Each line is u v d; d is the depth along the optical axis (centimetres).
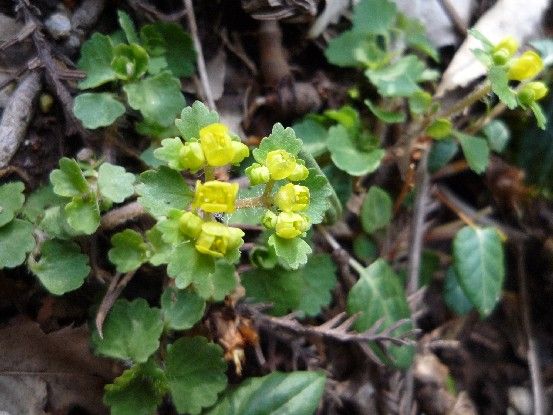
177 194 6
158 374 7
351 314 8
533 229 11
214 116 6
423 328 10
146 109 8
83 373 7
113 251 7
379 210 9
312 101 9
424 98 9
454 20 10
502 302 11
